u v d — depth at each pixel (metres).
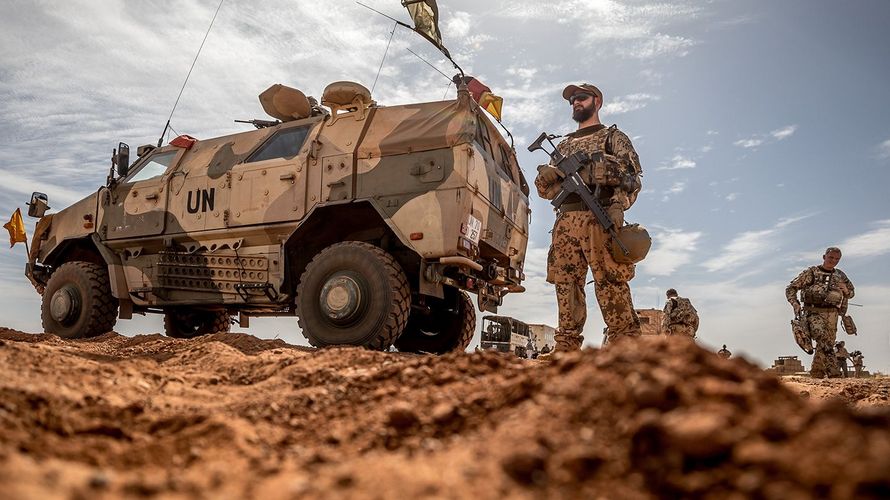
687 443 1.50
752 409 1.65
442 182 5.47
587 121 6.18
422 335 7.24
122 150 7.39
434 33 6.54
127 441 2.24
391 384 2.99
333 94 6.04
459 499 1.52
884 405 4.92
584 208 5.80
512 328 20.73
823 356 9.23
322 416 2.67
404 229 5.51
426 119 5.71
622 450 1.66
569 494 1.52
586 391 1.99
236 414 2.70
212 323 8.57
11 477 1.47
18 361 3.16
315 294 5.54
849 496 1.25
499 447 1.84
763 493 1.33
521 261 6.95
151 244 7.09
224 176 6.50
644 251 5.53
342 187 5.85
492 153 6.58
